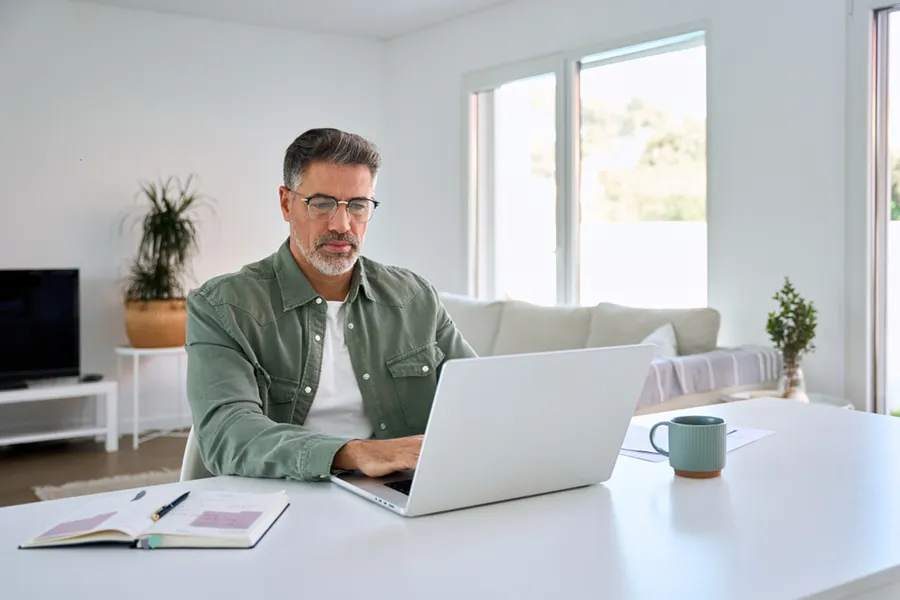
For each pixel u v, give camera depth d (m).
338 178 1.76
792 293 3.63
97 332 5.50
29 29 5.21
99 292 5.49
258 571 1.03
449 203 5.97
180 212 5.32
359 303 1.91
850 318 3.78
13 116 5.18
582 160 5.11
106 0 5.33
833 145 3.81
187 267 5.75
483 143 5.75
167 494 1.31
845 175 3.77
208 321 1.72
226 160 5.89
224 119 5.87
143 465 4.83
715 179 4.29
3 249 5.18
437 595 0.96
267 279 1.83
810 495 1.34
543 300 5.35
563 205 5.16
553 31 5.13
